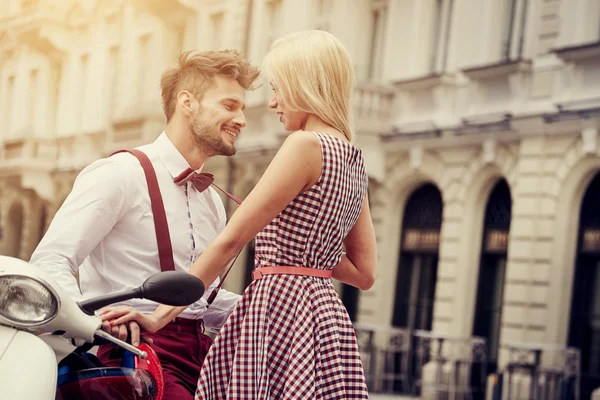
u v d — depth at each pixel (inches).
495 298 588.1
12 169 1103.0
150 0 928.3
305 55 104.1
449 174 615.2
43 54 1156.5
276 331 100.1
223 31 855.7
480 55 610.2
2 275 89.2
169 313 104.1
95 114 1053.2
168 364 115.3
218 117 120.7
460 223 604.4
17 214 1154.0
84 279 120.1
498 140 576.1
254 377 100.0
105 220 114.8
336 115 104.9
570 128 526.6
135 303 118.2
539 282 538.0
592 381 515.5
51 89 1152.8
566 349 507.8
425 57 655.1
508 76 575.5
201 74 121.8
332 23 713.6
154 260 119.1
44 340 97.6
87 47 1082.1
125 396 100.5
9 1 1240.8
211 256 99.6
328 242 103.2
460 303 596.4
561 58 536.1
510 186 566.6
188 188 122.3
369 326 621.9
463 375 579.2
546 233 537.6
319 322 101.0
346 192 103.6
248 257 768.3
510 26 593.9
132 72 970.7
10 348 88.4
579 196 529.7
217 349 103.0
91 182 115.3
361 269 114.9
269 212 99.7
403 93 658.2
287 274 101.5
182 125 122.1
